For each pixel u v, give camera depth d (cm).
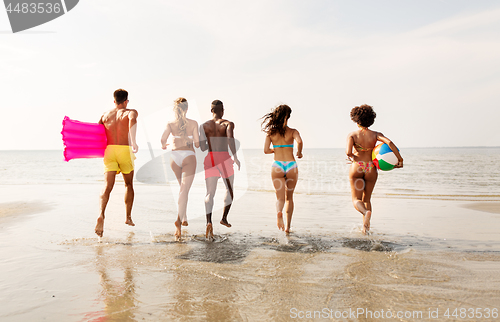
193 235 446
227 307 225
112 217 565
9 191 970
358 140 446
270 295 245
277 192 450
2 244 395
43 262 324
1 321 201
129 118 425
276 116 446
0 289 255
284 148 452
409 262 326
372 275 288
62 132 407
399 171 1931
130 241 412
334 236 441
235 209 663
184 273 295
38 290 254
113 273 294
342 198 820
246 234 454
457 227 497
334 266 315
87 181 1409
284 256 349
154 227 495
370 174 443
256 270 303
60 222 525
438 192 991
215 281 275
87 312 216
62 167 2688
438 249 375
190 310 220
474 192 990
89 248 378
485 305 227
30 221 533
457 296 243
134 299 238
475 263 322
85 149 430
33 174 1905
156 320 205
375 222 536
